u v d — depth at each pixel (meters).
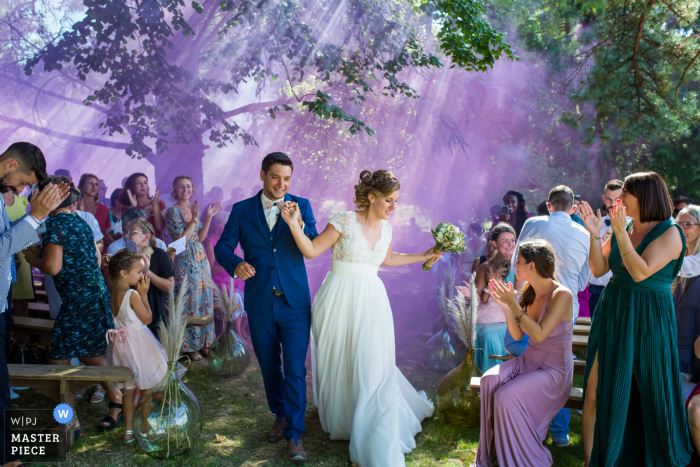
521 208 6.57
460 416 3.81
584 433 3.15
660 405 2.76
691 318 3.71
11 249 2.73
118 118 7.74
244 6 7.54
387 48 8.70
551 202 4.35
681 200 6.96
